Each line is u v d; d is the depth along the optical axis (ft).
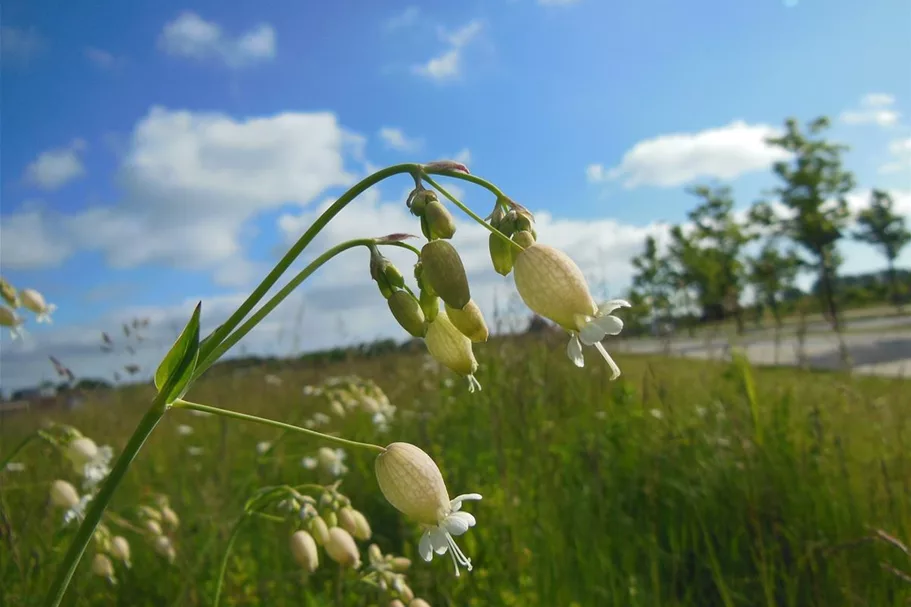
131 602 0.59
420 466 0.33
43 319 0.66
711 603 0.56
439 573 0.59
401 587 0.50
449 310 0.32
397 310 0.31
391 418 0.99
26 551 0.56
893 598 0.52
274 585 0.59
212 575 0.60
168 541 0.61
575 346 0.32
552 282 0.31
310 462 0.79
